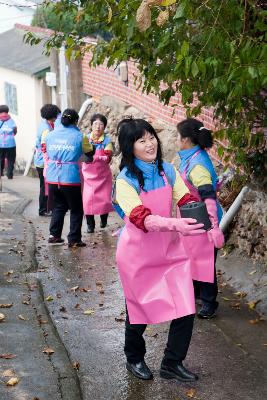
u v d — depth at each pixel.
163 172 4.54
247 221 7.39
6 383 4.55
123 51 5.88
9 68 20.56
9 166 16.83
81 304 6.47
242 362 5.10
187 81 5.63
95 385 4.72
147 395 4.59
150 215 4.29
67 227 10.12
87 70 16.00
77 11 6.95
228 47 4.53
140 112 12.80
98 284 7.09
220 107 6.20
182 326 4.68
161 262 4.55
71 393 4.48
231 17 4.65
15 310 6.02
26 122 20.62
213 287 5.91
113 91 14.45
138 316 4.62
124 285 4.61
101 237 9.27
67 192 8.52
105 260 8.05
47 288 6.98
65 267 7.76
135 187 4.45
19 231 9.32
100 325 5.89
